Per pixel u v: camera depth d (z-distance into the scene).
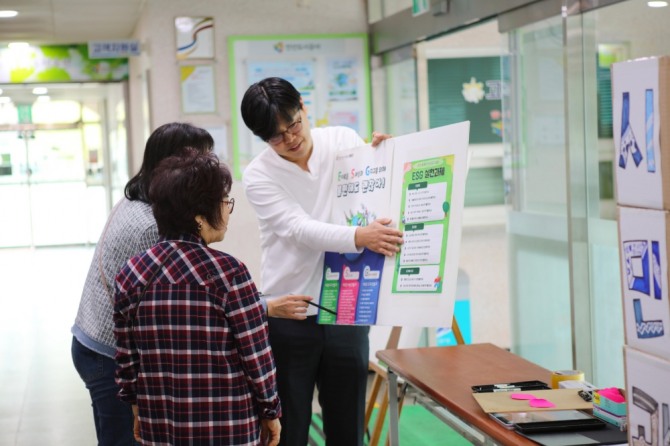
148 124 6.41
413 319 2.62
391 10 5.90
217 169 2.30
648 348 1.65
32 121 13.34
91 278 2.82
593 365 4.09
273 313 2.94
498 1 4.46
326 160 3.09
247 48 6.05
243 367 2.25
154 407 2.29
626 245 1.71
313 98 6.16
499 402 2.37
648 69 1.60
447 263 2.55
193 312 2.22
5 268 12.61
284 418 3.03
